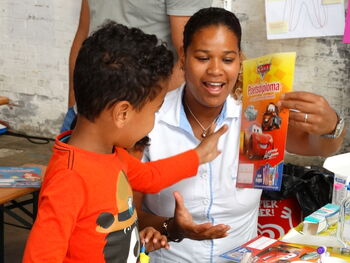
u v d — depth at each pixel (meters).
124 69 1.15
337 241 1.57
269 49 4.04
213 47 1.57
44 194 1.14
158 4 2.49
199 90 1.61
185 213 1.55
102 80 1.15
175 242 1.69
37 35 4.89
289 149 1.84
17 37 4.96
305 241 1.58
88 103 1.18
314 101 1.55
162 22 2.55
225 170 1.70
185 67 1.65
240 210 1.75
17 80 5.08
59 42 4.83
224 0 4.03
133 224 1.30
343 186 1.76
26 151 4.81
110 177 1.22
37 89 5.03
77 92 1.20
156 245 1.56
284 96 1.54
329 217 1.67
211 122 1.71
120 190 1.25
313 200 2.23
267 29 3.82
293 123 1.62
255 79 1.60
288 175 2.25
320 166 3.93
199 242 1.72
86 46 1.19
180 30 2.46
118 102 1.17
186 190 1.71
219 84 1.60
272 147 1.57
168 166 1.53
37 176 2.40
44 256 1.10
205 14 1.60
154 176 1.50
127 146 1.27
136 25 2.56
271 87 1.56
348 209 1.60
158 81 1.21
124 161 1.40
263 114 1.58
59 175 1.15
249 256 1.44
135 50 1.17
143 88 1.18
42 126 5.11
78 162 1.18
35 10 4.83
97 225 1.20
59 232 1.12
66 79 4.90
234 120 1.71
